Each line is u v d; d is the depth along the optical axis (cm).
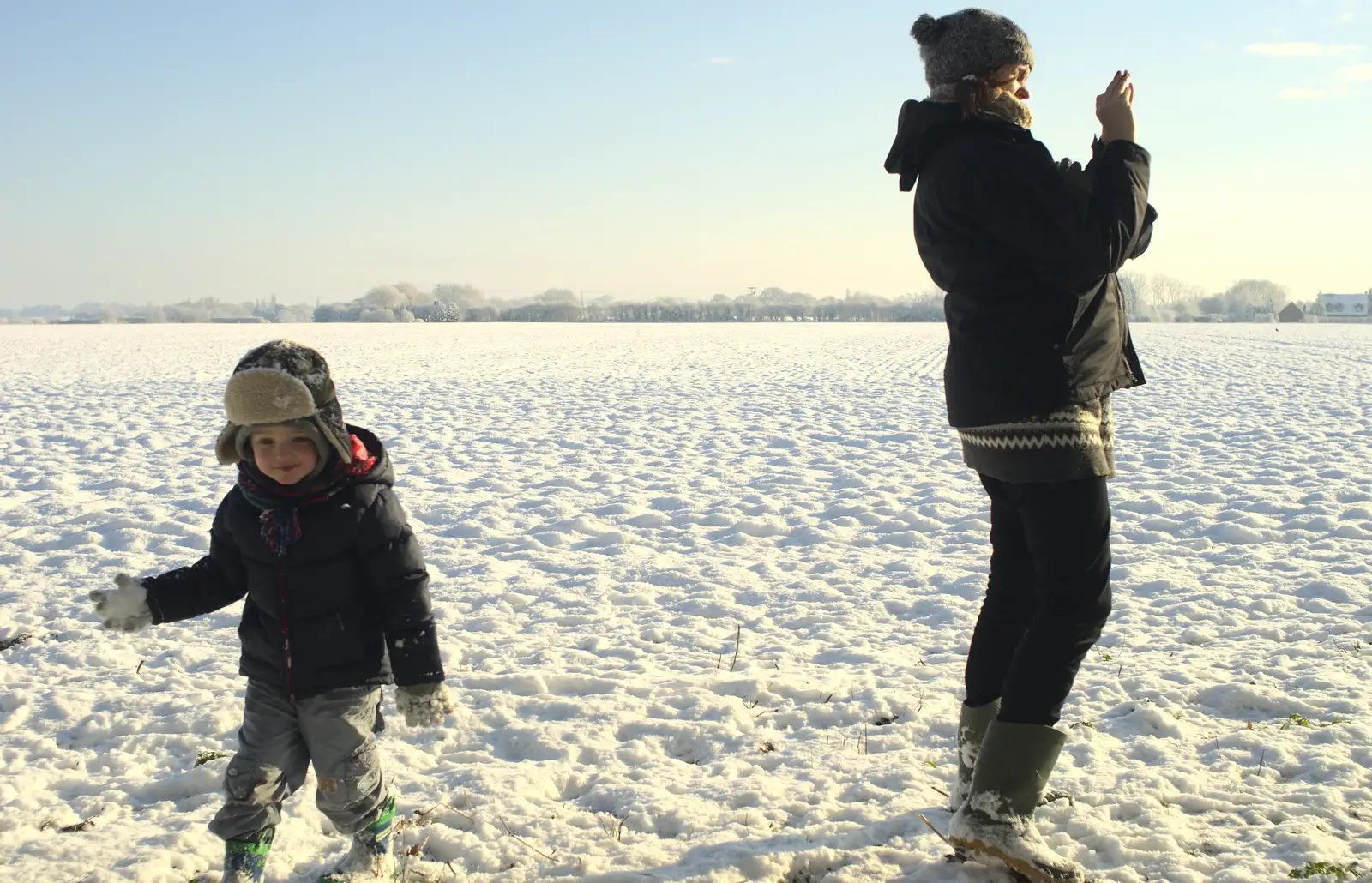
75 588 640
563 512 877
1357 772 339
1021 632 305
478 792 346
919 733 397
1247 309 15000
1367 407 1611
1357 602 572
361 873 282
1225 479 977
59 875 295
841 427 1475
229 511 269
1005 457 274
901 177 304
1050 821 314
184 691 459
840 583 659
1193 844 298
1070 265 262
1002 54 275
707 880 281
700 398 1969
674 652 523
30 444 1286
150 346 4150
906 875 286
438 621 576
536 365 3034
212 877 299
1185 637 522
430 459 1188
